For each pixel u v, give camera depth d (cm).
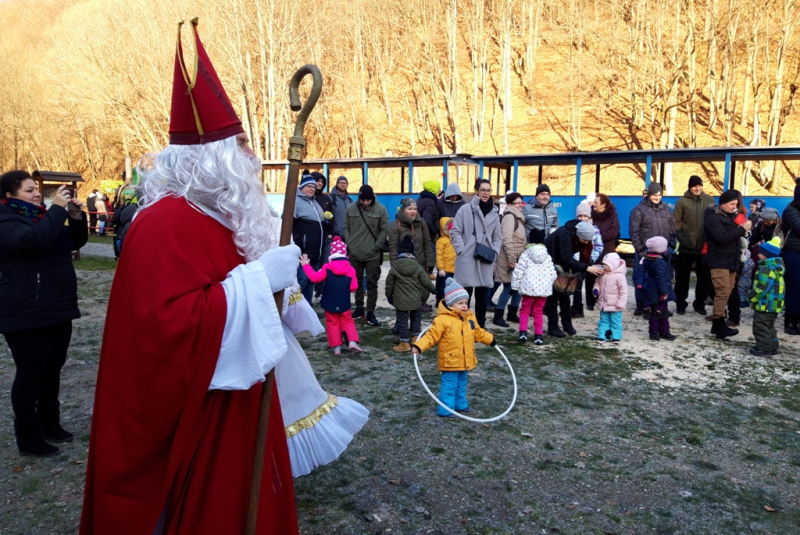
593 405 488
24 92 4391
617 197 1734
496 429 435
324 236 876
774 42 2889
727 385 543
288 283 196
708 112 3081
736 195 691
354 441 411
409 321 712
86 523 194
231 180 193
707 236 713
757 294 633
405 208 774
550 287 669
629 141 3038
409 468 372
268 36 3275
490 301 882
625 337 721
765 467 383
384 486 348
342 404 268
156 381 174
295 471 245
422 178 2303
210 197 194
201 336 176
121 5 3522
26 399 370
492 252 700
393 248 770
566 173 2598
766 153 1535
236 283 183
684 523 315
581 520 316
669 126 2762
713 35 2780
